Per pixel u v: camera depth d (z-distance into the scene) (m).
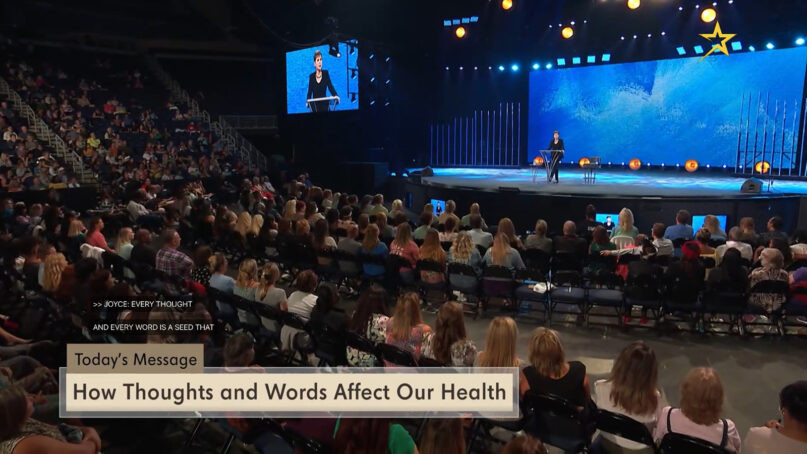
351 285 8.76
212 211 11.91
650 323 7.09
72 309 5.69
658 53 17.84
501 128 21.14
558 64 19.70
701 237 7.79
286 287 8.96
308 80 20.14
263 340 5.88
